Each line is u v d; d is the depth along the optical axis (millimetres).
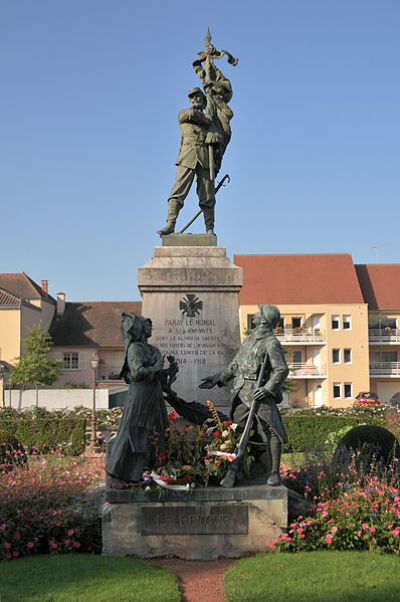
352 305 50062
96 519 8203
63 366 55406
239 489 7953
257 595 6324
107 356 59406
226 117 12906
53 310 61281
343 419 19969
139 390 8188
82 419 21250
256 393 8305
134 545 7812
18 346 53188
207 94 13039
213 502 7898
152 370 8164
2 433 13734
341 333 49844
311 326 51031
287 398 44000
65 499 8500
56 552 7938
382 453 11617
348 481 8922
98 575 6922
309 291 50594
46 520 7992
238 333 11711
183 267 11781
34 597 6293
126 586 6570
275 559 7410
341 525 7863
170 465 7996
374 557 7422
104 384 53344
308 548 7797
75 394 35562
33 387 49375
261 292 50344
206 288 11750
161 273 11734
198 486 8039
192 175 12414
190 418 9664
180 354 11609
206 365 11594
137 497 7848
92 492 9133
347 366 49500
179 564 7648
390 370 51750
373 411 23312
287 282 51094
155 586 6590
